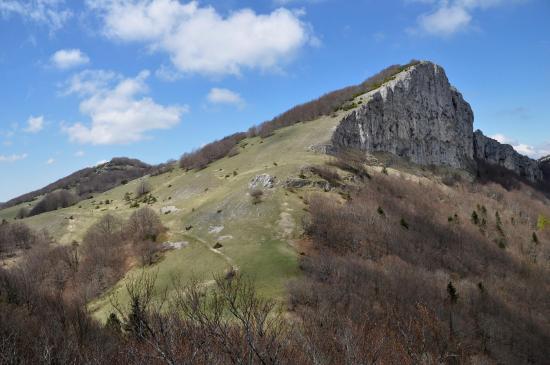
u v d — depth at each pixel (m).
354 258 70.00
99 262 82.75
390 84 180.25
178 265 74.69
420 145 182.00
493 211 145.50
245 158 150.50
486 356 52.62
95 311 61.78
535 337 68.81
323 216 87.38
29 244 111.56
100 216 128.12
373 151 163.25
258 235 82.12
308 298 43.06
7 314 25.70
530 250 120.19
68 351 16.91
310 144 146.00
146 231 95.06
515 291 88.94
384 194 116.94
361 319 26.27
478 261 96.75
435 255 88.94
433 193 139.12
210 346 12.21
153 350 12.40
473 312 64.50
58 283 77.12
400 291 56.41
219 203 103.50
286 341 14.18
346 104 177.62
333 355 14.92
